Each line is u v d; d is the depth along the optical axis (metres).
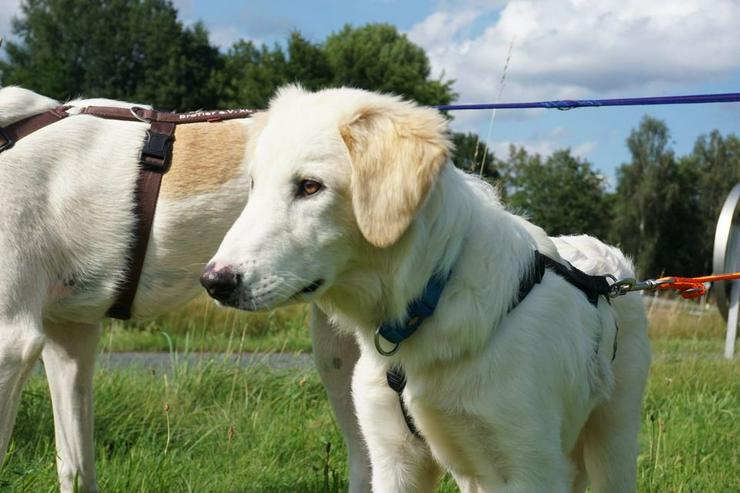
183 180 1.44
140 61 18.52
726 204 3.12
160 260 1.45
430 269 1.15
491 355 1.16
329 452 1.77
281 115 1.17
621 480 1.35
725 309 3.20
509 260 1.18
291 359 2.93
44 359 1.52
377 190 1.10
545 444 1.18
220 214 1.45
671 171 21.11
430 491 1.30
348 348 1.53
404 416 1.24
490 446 1.19
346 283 1.17
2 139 1.39
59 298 1.43
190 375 2.21
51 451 1.68
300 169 1.12
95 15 18.47
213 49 18.48
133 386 2.10
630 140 21.69
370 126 1.12
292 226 1.12
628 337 1.36
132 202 1.43
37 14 18.83
